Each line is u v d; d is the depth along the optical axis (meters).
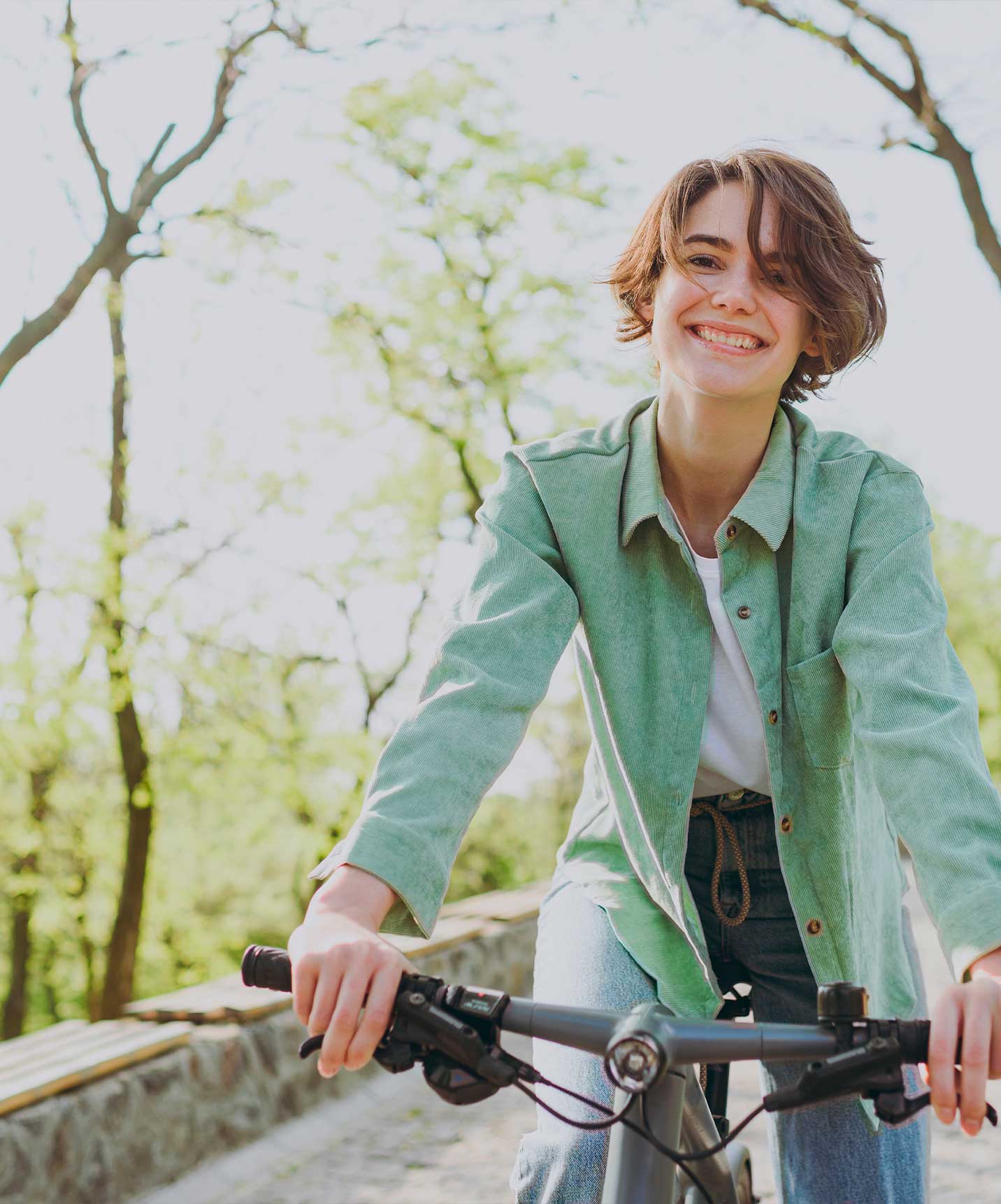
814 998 1.75
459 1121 4.56
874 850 1.76
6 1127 3.27
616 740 1.69
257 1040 4.31
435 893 1.27
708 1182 1.60
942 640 1.51
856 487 1.65
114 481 12.21
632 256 1.75
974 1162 3.80
